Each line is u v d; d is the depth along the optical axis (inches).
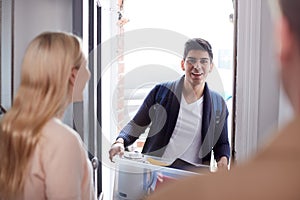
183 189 13.6
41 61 40.4
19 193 40.7
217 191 12.9
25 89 41.4
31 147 39.4
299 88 13.6
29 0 70.5
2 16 66.9
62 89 41.0
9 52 67.9
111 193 65.6
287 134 13.4
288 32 13.7
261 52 56.3
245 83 57.3
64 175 39.0
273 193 12.3
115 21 72.7
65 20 72.5
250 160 13.9
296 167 12.6
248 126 57.3
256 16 55.9
